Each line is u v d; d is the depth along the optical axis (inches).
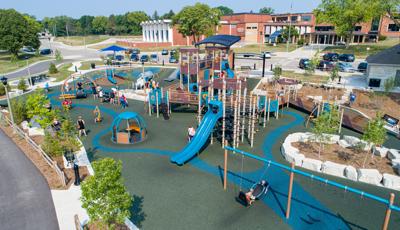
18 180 698.2
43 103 872.3
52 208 587.5
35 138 951.6
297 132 999.0
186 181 695.1
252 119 907.4
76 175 660.1
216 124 975.0
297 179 699.4
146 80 1846.7
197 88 1316.4
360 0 2792.8
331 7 3026.6
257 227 535.2
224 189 658.2
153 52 3567.9
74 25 7844.5
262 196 627.5
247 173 731.4
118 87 1759.4
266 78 1852.9
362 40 3582.7
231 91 1093.8
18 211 581.6
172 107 1302.9
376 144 780.0
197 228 532.1
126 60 2888.8
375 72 1526.8
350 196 628.4
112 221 531.2
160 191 652.7
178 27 3545.8
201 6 3307.1
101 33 7755.9
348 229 529.7
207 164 780.6
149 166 773.3
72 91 1621.6
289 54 3043.8
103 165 446.6
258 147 887.1
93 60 2977.4
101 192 439.8
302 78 1820.9
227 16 4623.5
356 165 733.3
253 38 4370.1
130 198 472.4
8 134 1006.4
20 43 3014.3
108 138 969.5
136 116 943.7
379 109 1210.6
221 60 1449.3
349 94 1379.2
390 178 653.3
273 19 4532.5
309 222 548.1
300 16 4168.3
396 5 2182.6
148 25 4549.7
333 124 852.6
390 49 1648.6
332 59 2448.3
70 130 836.6
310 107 1200.2
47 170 743.1
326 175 716.0
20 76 2178.9
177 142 929.5
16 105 1122.0
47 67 2600.9
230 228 532.7
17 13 3068.4
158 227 534.6
